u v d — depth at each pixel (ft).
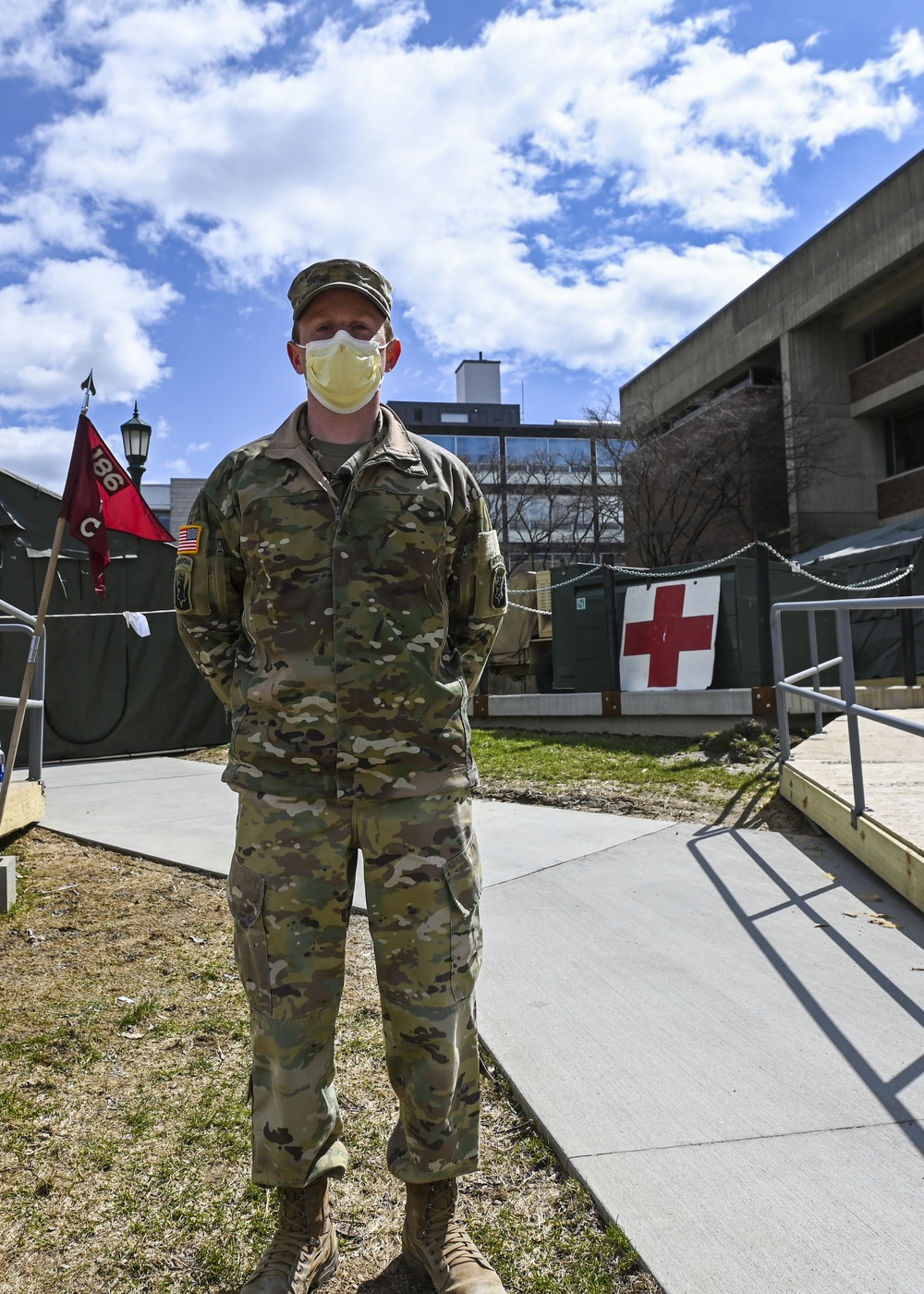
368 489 6.95
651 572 31.73
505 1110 9.48
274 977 6.72
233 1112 9.41
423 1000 6.86
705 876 16.15
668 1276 6.93
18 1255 7.47
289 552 6.88
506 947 13.35
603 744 28.86
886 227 78.28
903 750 23.27
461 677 7.46
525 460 114.93
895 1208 7.55
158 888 16.22
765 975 12.08
